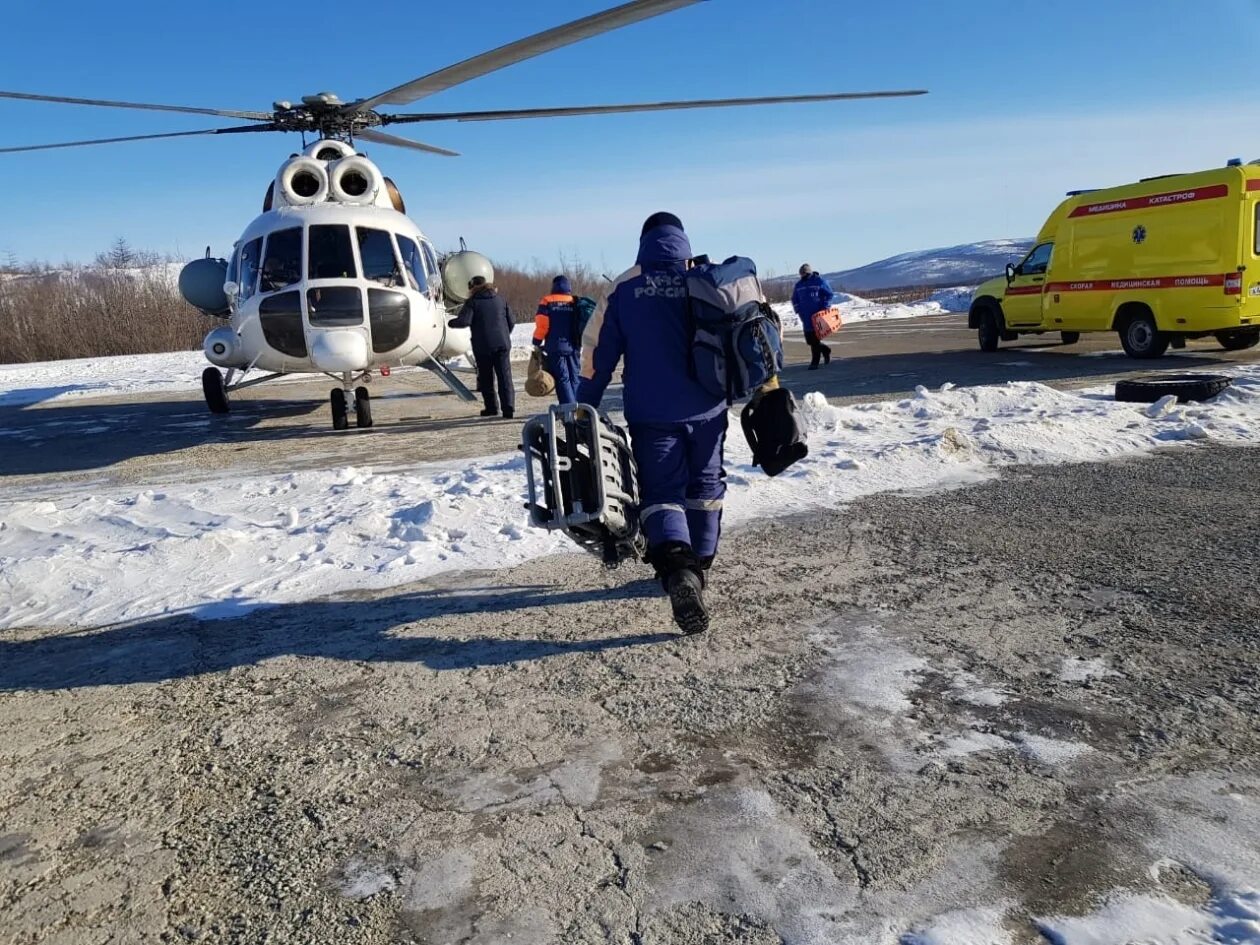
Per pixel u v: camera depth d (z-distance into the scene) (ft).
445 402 45.85
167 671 12.87
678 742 10.09
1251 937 6.58
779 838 8.18
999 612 13.53
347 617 14.71
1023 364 48.32
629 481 12.83
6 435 41.52
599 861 8.00
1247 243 41.22
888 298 151.02
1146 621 12.89
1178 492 20.02
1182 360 45.52
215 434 38.14
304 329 33.17
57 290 155.94
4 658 13.71
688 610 11.55
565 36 26.32
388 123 37.37
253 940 7.23
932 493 21.07
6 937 7.38
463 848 8.31
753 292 12.08
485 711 11.10
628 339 12.07
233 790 9.58
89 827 9.00
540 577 16.25
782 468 12.60
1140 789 8.71
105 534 20.02
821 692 11.15
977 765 9.29
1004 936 6.76
